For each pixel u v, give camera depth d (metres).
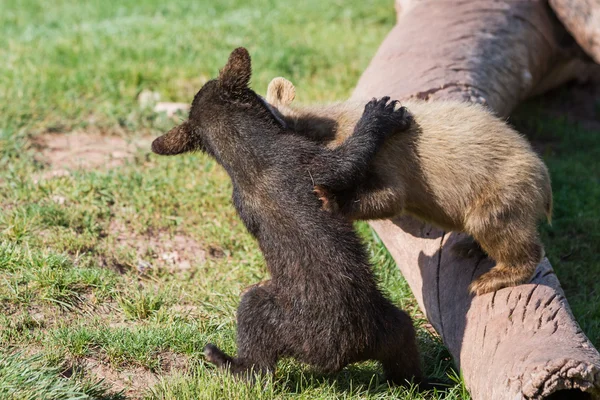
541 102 18.94
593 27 15.66
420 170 9.58
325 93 17.52
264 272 11.87
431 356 10.04
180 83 17.75
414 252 10.77
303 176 9.01
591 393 7.49
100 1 24.52
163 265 12.01
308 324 8.73
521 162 9.50
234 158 9.19
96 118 16.27
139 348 9.58
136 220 12.88
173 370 9.40
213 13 23.02
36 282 10.70
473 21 14.66
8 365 8.62
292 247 8.84
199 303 11.05
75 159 14.67
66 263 11.33
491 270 9.47
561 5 15.86
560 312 8.62
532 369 7.55
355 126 9.48
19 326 9.96
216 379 8.83
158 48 19.08
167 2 23.98
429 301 10.07
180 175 14.20
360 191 9.27
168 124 16.03
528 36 15.28
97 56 18.70
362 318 8.72
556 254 12.95
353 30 21.98
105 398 8.71
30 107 16.05
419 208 9.90
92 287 11.01
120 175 13.80
